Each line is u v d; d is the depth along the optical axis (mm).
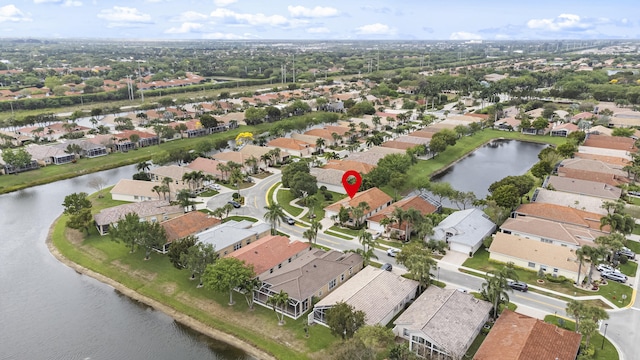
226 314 81812
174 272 95875
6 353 74500
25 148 187875
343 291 81625
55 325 81688
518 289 86875
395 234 110562
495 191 122312
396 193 141000
